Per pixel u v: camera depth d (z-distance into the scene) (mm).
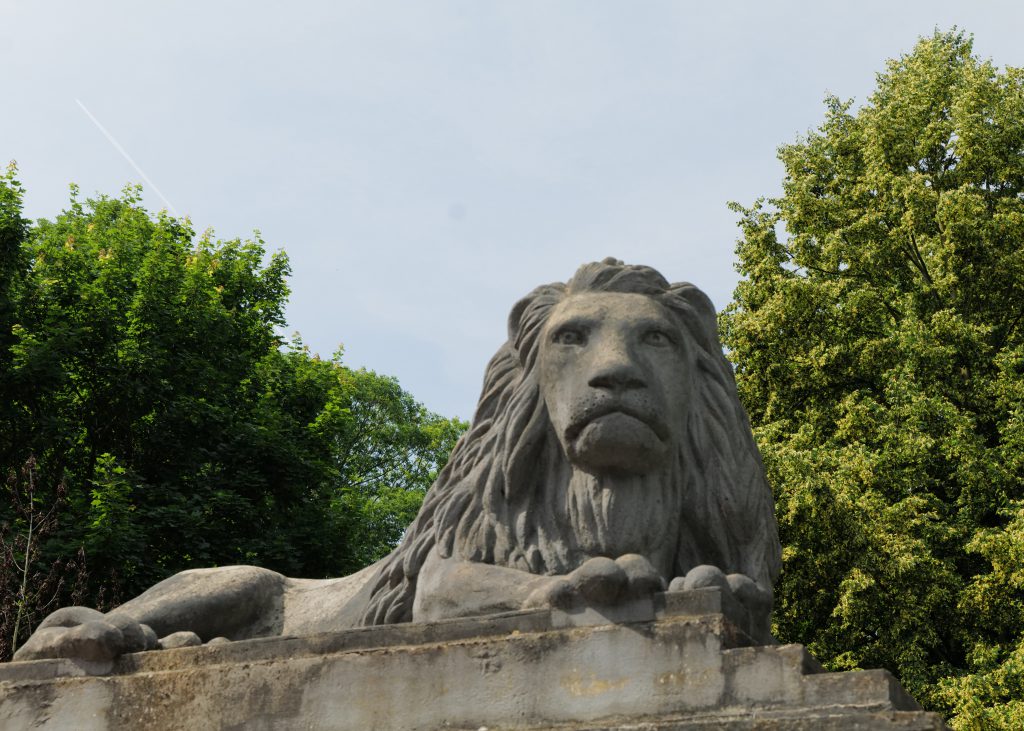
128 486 11016
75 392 12422
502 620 3467
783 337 13234
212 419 12773
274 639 3670
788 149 15070
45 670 3861
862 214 14055
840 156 14938
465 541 4109
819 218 14227
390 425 23719
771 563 4191
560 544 3992
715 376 4250
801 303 13000
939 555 11875
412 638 3533
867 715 2953
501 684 3363
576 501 3988
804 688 3090
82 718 3736
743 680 3156
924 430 12023
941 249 13172
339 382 14742
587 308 4094
